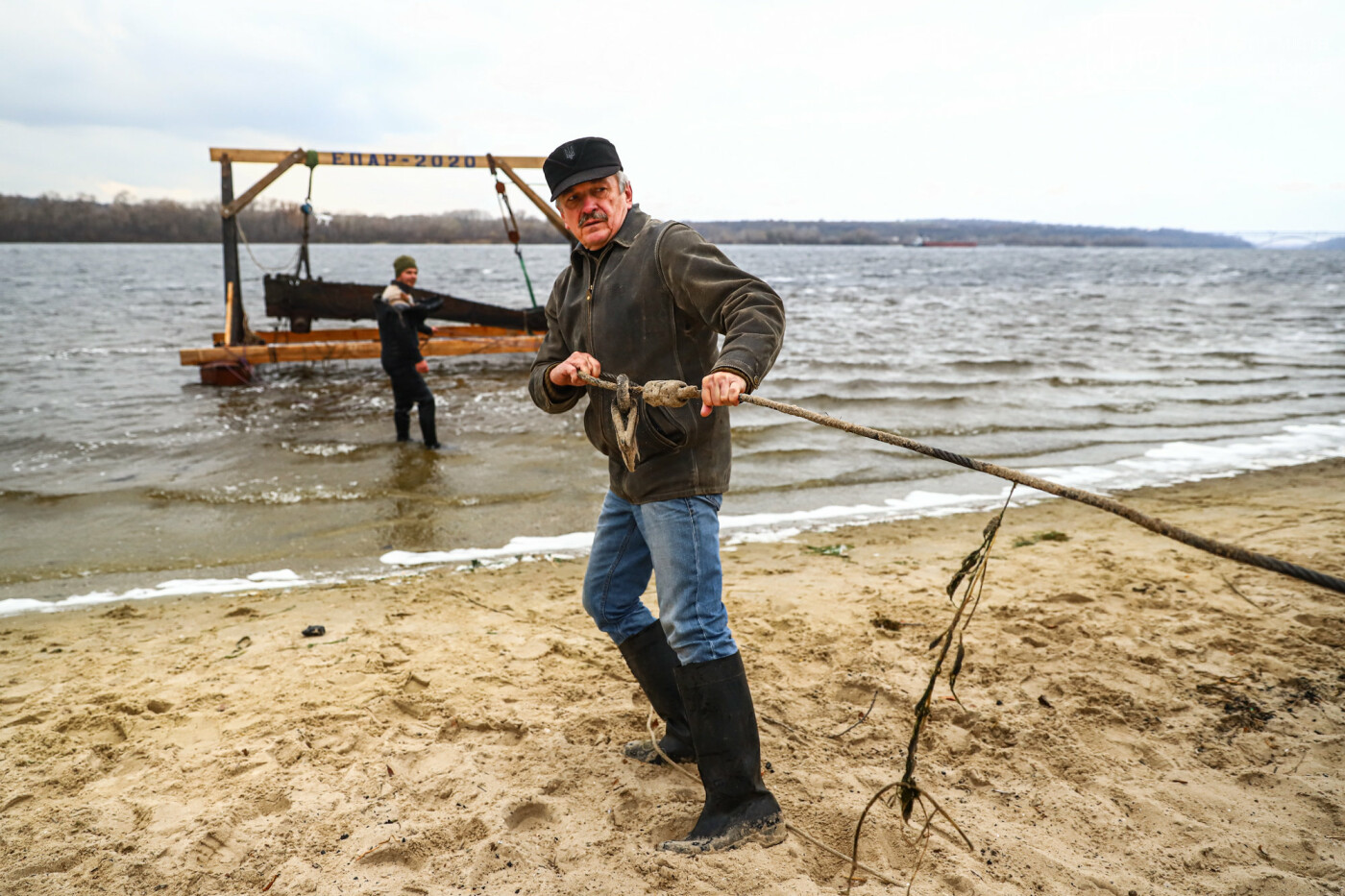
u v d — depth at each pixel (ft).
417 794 8.76
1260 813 8.19
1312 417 35.06
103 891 7.34
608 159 7.81
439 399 38.99
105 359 50.80
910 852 7.71
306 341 50.72
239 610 15.17
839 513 22.33
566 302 8.52
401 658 12.54
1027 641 12.55
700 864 7.38
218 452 28.40
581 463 27.25
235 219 44.42
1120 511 4.91
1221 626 12.82
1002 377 44.34
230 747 9.82
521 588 16.42
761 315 6.98
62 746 10.05
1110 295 126.72
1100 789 8.68
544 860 7.63
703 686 7.64
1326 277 210.79
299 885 7.34
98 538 20.07
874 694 10.99
